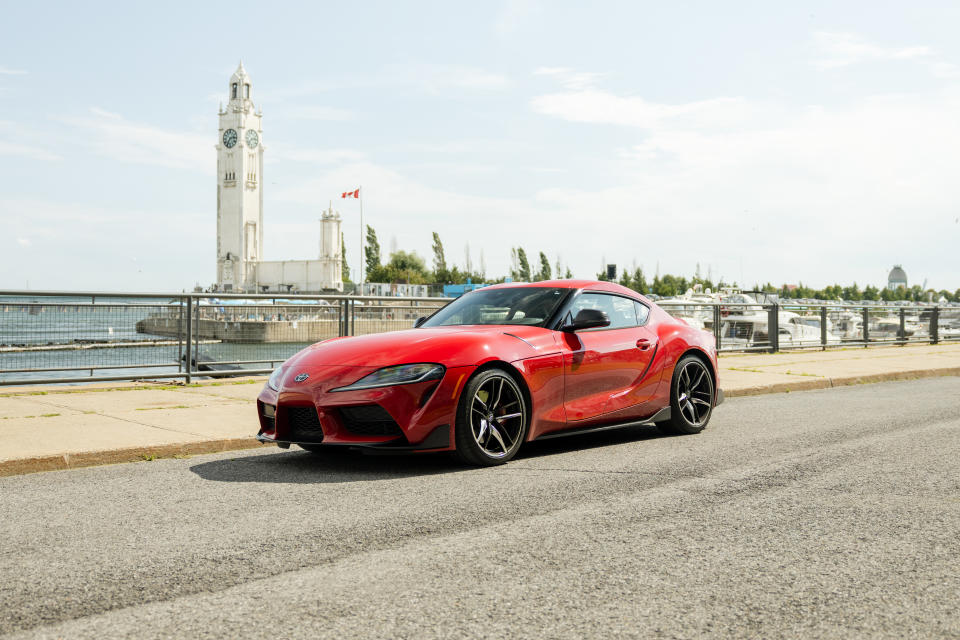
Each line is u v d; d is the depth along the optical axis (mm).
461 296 6512
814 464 5141
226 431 6141
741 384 10156
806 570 3008
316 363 5070
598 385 5715
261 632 2412
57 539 3457
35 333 9086
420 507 4008
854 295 125125
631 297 6348
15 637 2377
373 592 2762
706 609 2609
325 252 133000
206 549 3291
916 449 5711
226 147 143625
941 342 22188
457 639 2359
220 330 10352
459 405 4918
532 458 5383
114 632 2416
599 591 2771
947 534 3502
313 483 4617
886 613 2578
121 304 9648
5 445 5438
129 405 7750
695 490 4375
